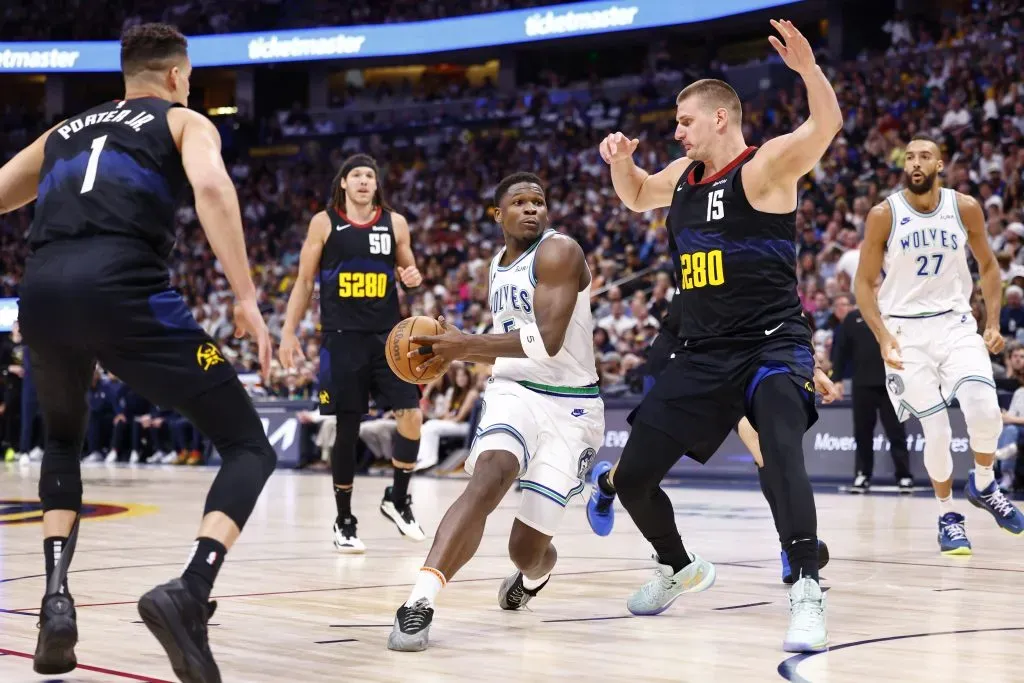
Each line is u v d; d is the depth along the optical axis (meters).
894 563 5.04
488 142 23.48
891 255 5.64
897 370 5.44
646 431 3.52
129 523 6.92
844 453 10.36
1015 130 15.49
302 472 13.39
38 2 26.53
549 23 20.81
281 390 15.08
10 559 5.02
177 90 2.86
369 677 2.73
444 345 3.20
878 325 5.53
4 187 2.82
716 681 2.69
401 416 5.91
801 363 3.39
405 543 5.92
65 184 2.63
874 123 17.84
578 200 19.91
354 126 26.17
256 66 26.94
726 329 3.46
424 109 26.00
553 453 3.49
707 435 3.51
